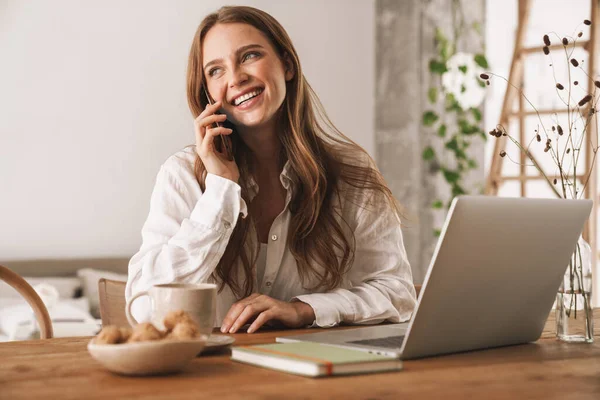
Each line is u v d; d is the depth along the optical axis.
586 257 1.21
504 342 1.14
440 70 4.76
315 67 5.10
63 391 0.80
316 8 5.12
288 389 0.81
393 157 5.17
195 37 1.73
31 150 4.50
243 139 1.78
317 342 1.07
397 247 1.76
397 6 5.18
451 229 0.93
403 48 5.13
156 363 0.86
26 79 4.50
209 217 1.51
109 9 4.66
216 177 1.54
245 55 1.68
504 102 4.61
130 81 4.71
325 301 1.46
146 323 0.89
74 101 4.59
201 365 0.96
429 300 0.97
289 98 1.76
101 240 4.63
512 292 1.08
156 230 1.65
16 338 3.19
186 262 1.48
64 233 4.55
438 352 1.04
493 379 0.88
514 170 4.68
